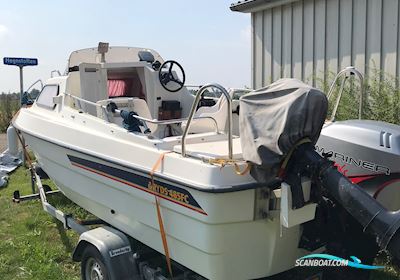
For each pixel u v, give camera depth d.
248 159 2.64
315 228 3.02
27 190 7.00
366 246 3.09
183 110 5.08
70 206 5.77
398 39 5.82
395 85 5.86
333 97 5.98
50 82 5.13
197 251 2.92
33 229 5.22
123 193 3.53
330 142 3.36
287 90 2.68
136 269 3.38
